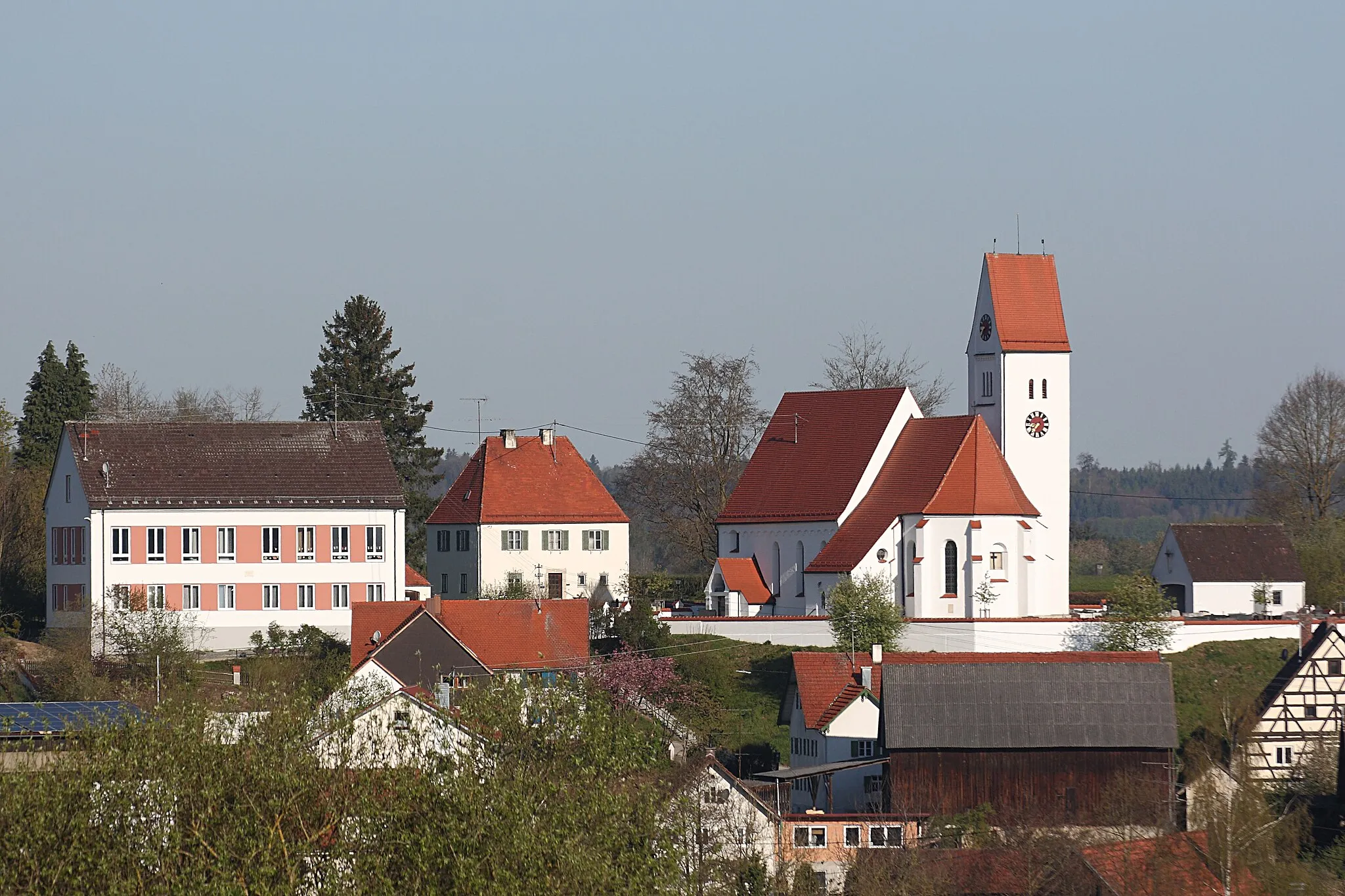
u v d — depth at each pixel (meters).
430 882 113.69
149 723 123.12
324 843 117.44
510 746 129.75
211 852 114.62
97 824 114.50
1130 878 180.75
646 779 138.00
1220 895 180.50
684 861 154.88
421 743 129.88
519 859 115.19
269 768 119.81
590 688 144.25
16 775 115.94
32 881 110.00
